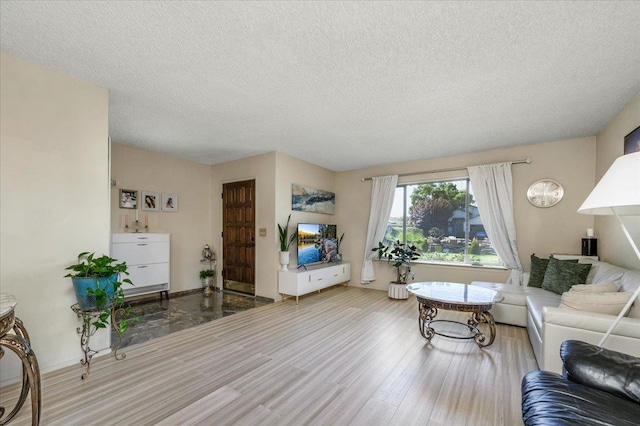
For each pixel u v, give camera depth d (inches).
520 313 128.0
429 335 112.3
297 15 63.6
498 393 76.5
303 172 201.8
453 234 187.3
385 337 116.6
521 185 162.7
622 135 112.3
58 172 88.4
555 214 153.3
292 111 117.0
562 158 152.1
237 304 167.8
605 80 90.4
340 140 155.3
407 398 74.3
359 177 227.0
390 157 191.5
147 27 68.0
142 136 150.6
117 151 164.9
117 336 115.6
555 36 69.7
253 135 148.0
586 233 145.0
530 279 143.9
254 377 84.1
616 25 65.2
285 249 178.2
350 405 71.1
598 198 62.0
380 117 122.3
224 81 93.4
